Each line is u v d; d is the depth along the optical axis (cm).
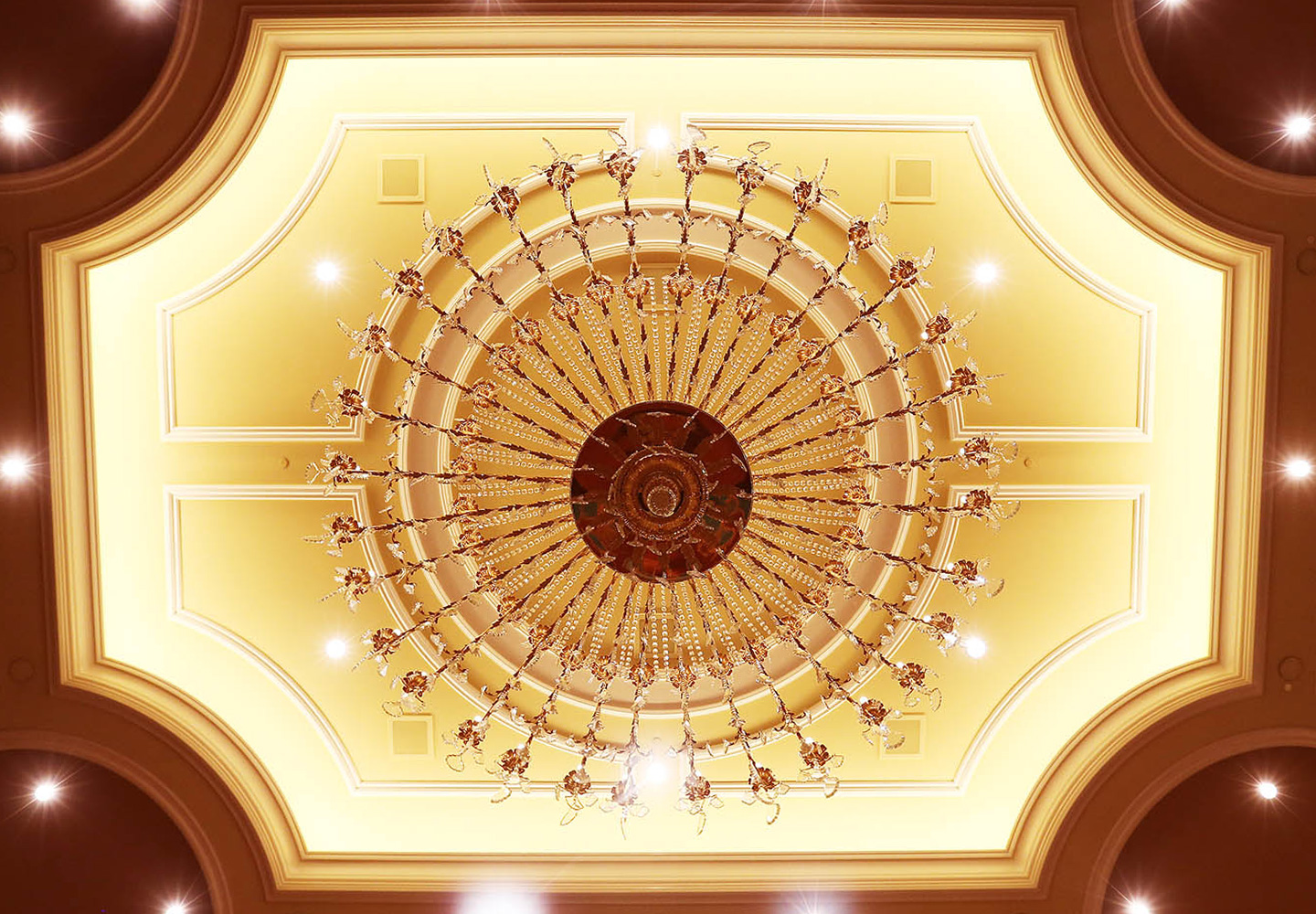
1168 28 461
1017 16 442
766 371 516
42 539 507
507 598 452
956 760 613
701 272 564
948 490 577
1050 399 576
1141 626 593
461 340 566
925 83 532
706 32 450
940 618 414
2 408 495
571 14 440
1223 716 525
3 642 514
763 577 563
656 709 602
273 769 601
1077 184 546
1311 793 532
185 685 595
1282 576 508
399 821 611
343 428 572
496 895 552
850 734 614
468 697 588
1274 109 468
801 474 440
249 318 571
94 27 455
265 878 543
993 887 548
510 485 554
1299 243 480
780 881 554
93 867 548
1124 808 536
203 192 485
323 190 554
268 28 443
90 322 515
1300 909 539
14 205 470
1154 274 556
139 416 574
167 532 581
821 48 459
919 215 559
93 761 535
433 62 521
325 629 600
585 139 549
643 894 552
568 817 606
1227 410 514
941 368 568
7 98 461
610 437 449
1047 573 593
